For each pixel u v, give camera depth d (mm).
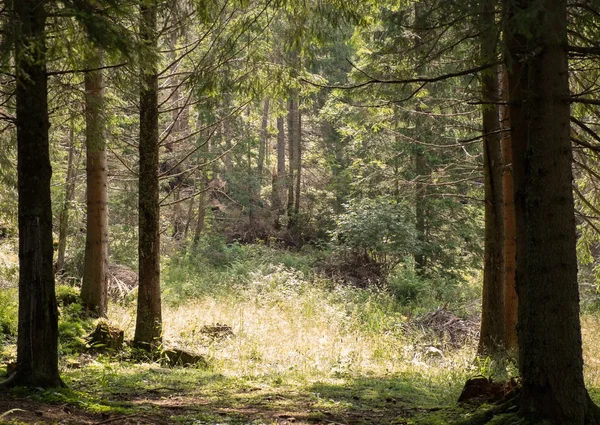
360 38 10766
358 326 13688
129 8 5668
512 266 10578
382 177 22672
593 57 5602
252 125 27094
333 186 29641
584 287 17625
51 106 8867
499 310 10492
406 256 22125
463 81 10664
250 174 29156
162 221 25875
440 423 5523
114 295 15188
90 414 5242
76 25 5496
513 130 5371
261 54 9094
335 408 6484
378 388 7969
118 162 18938
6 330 9977
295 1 8383
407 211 22016
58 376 5871
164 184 23469
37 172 5664
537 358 4844
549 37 4535
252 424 5516
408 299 19516
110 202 19828
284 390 7523
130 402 6172
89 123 9172
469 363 10141
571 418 4711
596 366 10844
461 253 23109
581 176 11711
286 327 12961
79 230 17281
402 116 13469
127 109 11133
